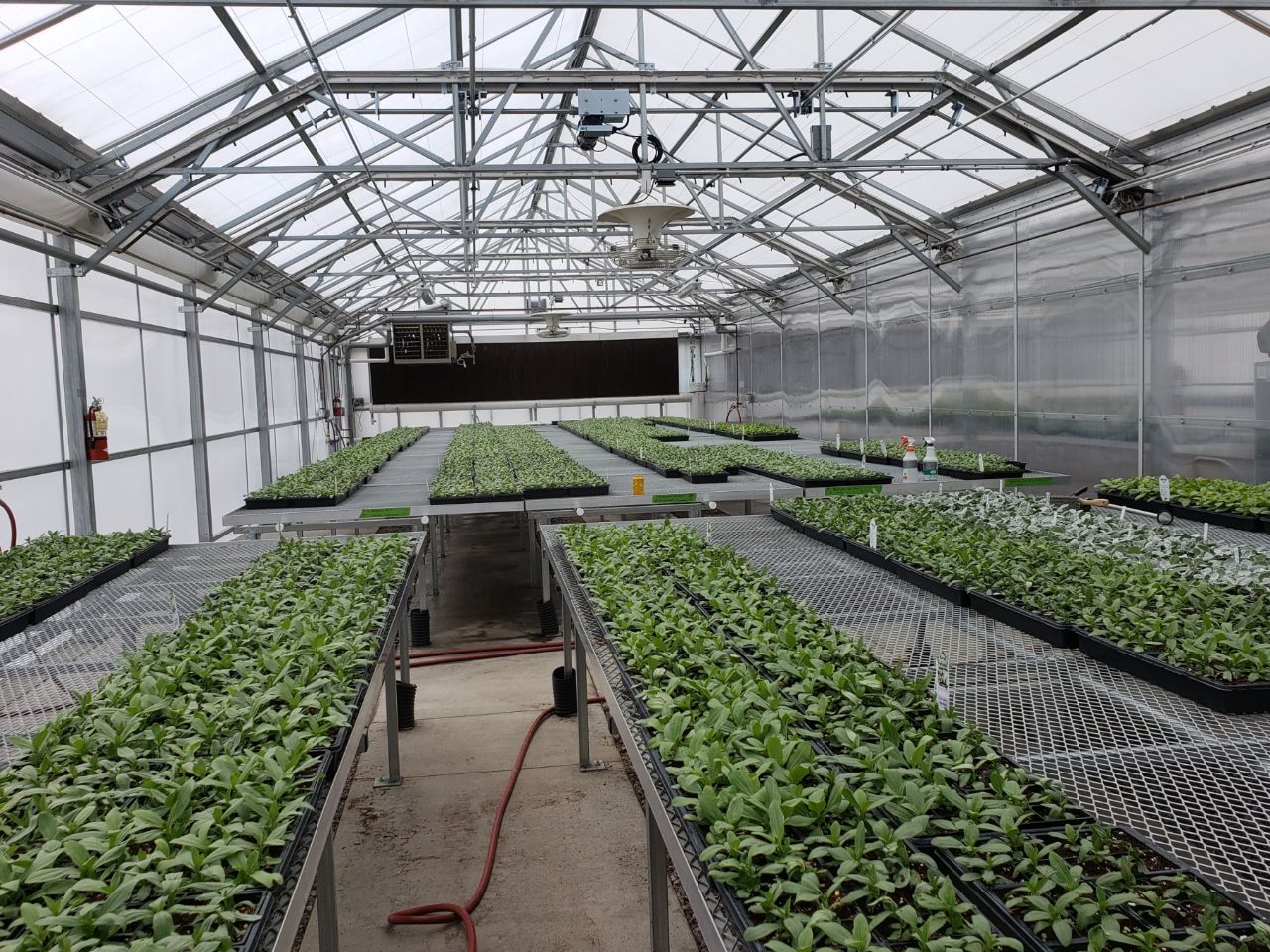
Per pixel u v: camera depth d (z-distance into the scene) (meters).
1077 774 2.67
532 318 26.22
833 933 1.82
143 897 2.12
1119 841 2.29
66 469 9.00
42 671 4.11
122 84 7.25
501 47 10.71
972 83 9.70
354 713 3.27
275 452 18.55
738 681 3.26
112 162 8.45
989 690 3.39
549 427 24.52
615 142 14.30
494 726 6.94
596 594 4.76
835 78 9.60
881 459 11.69
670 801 2.52
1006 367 12.77
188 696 3.32
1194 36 7.75
